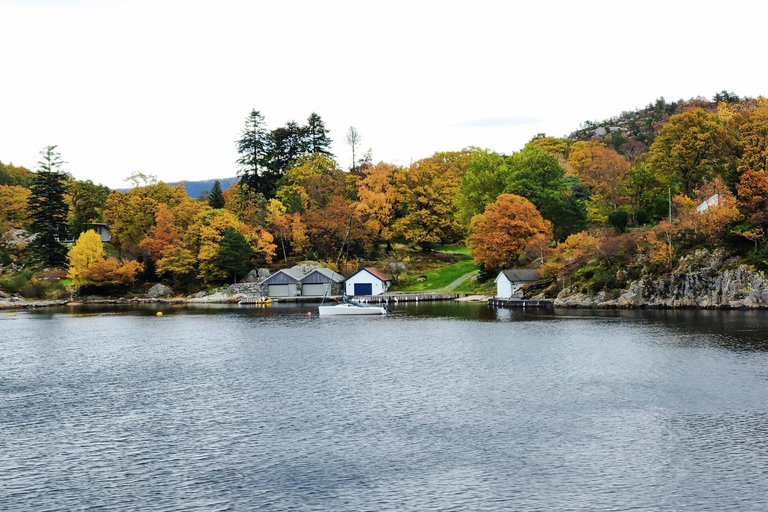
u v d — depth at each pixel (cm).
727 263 11581
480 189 17925
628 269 12875
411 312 13438
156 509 3372
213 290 17850
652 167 16388
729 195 12150
